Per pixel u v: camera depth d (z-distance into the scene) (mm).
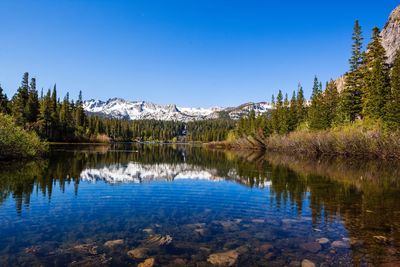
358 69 49688
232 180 19344
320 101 64562
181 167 28531
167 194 14508
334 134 44312
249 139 77500
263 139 74812
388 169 25719
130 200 13055
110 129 141250
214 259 6617
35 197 13164
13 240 7766
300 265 6277
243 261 6500
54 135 80562
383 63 44188
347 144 39969
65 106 91875
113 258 6621
